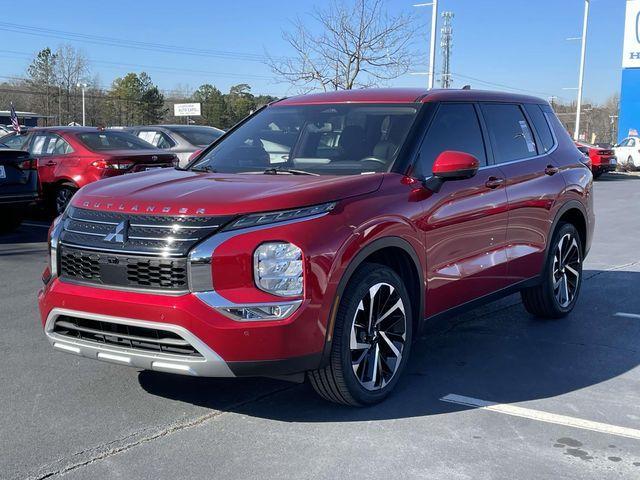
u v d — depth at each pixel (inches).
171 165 480.1
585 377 188.5
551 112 255.6
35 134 476.7
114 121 3358.8
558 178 237.3
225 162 196.2
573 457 139.9
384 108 194.2
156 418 158.2
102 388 176.9
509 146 219.6
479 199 195.0
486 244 200.5
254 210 143.0
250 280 140.6
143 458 138.3
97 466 134.8
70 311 151.9
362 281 156.0
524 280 223.8
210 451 141.5
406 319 171.8
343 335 152.2
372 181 165.0
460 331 233.9
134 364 147.5
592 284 307.4
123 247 146.0
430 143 186.1
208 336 138.6
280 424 155.3
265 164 189.8
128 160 448.1
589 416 161.5
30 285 295.0
